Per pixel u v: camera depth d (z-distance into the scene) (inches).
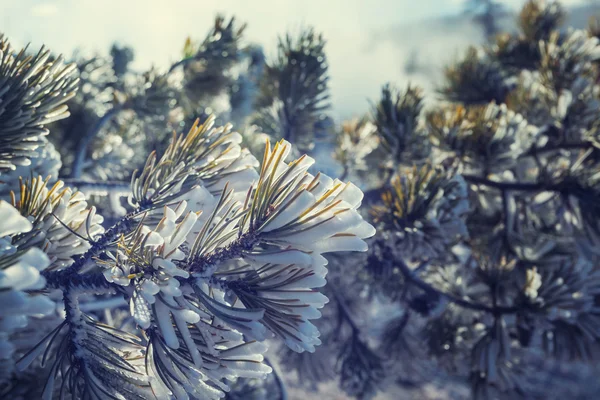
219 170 19.4
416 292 38.8
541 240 42.1
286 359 53.5
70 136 42.6
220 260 16.7
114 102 36.5
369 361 49.3
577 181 37.4
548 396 92.4
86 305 27.7
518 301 34.5
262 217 16.4
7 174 20.7
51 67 19.2
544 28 61.1
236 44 42.3
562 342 37.7
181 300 16.4
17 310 13.7
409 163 37.9
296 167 16.5
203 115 39.8
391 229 30.5
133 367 18.1
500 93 57.3
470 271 39.4
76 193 18.8
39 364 23.2
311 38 42.7
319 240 16.1
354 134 45.8
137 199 19.0
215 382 17.3
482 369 34.6
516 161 40.5
